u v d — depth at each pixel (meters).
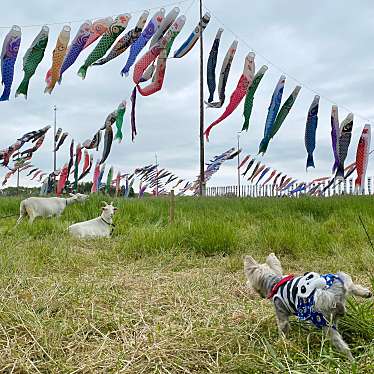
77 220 15.83
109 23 11.81
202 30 14.84
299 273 7.89
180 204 17.11
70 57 11.73
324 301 4.08
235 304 5.75
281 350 4.25
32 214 15.41
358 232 10.54
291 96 14.24
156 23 12.61
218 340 4.45
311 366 3.69
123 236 12.13
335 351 4.09
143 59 12.84
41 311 5.40
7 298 5.62
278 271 5.22
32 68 11.55
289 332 4.68
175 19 12.76
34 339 4.47
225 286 6.84
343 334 4.55
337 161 14.38
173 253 9.29
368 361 3.71
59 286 6.17
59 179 21.20
